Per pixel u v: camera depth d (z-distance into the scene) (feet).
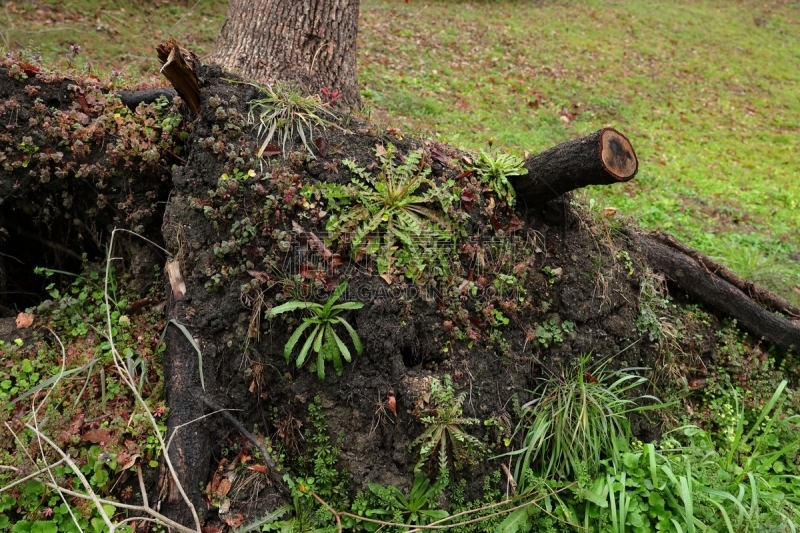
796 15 54.34
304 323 8.97
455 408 8.95
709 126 30.94
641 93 33.47
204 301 9.46
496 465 9.55
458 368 9.72
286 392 9.27
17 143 9.97
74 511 8.13
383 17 36.81
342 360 9.21
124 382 9.33
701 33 46.42
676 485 8.98
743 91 37.19
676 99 33.78
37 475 8.07
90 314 10.27
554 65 34.65
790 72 41.24
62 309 9.97
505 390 10.03
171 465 8.39
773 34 48.80
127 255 10.98
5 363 9.25
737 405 11.68
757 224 21.07
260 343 9.29
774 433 11.51
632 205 19.71
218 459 9.18
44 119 10.08
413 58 30.86
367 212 9.62
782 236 20.39
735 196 23.30
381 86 25.21
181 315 9.41
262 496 8.91
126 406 9.16
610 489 9.05
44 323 9.95
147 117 10.78
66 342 9.76
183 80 9.87
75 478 8.34
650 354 11.57
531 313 10.78
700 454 10.35
